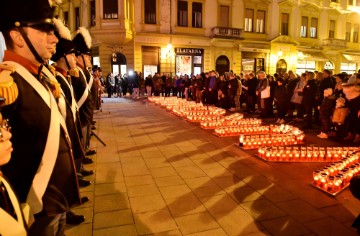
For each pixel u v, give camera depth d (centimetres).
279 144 711
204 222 350
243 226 342
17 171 183
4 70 163
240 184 465
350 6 2967
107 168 535
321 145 727
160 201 404
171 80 2016
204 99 1600
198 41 2406
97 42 2239
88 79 532
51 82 220
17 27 184
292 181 479
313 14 2794
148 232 328
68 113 276
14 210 153
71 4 2428
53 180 193
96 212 372
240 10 2503
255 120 969
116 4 2103
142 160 583
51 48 198
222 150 659
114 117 1119
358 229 326
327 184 437
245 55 2580
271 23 2630
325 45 2834
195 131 866
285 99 1030
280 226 342
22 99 180
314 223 349
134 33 2220
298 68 2805
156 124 974
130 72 2244
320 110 814
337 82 873
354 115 750
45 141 188
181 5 2352
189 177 493
